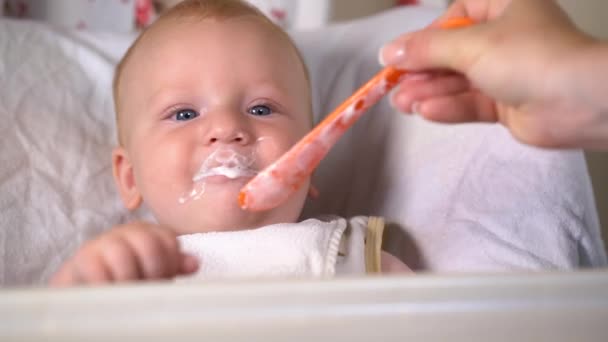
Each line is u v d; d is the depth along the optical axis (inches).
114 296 15.6
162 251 22.6
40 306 15.4
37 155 42.2
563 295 16.8
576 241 34.7
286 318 15.9
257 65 39.1
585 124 21.5
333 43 51.3
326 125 26.5
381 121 45.3
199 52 38.8
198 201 36.1
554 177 35.3
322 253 34.6
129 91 41.3
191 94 38.1
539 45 20.9
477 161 38.0
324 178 46.9
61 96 45.5
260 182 26.9
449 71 25.5
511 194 35.7
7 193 39.9
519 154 36.5
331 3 65.1
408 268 37.3
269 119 38.4
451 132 40.3
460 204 37.3
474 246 35.1
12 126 42.4
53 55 47.4
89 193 42.7
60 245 40.1
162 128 38.0
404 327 16.2
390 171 42.8
